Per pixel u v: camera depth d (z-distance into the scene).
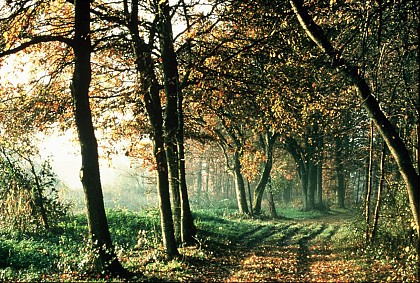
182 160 17.61
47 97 19.41
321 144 43.19
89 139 12.65
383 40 13.91
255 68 20.72
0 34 14.50
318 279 12.80
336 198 65.44
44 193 21.45
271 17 16.12
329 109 21.47
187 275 13.23
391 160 28.05
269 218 38.91
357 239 20.39
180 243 18.86
